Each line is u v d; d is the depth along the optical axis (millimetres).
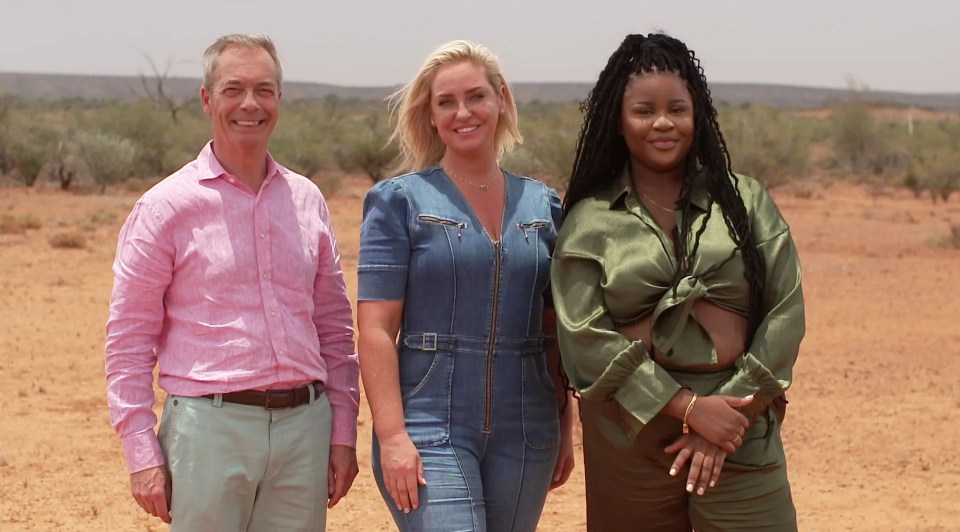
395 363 3938
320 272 4094
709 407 3672
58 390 10906
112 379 3844
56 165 51594
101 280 19750
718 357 3783
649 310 3801
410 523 3904
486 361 3998
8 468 8156
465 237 3975
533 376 4109
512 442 4059
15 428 9359
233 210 3855
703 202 3900
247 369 3803
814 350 13945
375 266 3945
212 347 3811
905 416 10336
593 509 4168
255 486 3877
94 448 8766
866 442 9359
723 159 3934
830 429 9805
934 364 13023
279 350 3838
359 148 56156
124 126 57406
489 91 4043
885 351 13883
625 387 3729
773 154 54656
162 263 3820
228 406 3803
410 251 3984
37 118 60125
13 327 14578
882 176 65875
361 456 8578
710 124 3934
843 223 35875
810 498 7766
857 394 11320
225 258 3818
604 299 3840
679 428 3871
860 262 24609
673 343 3758
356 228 31297
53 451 8656
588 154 4047
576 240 3879
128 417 3826
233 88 3859
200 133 59250
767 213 3934
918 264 24312
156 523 6984
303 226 3980
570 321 3816
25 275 20172
